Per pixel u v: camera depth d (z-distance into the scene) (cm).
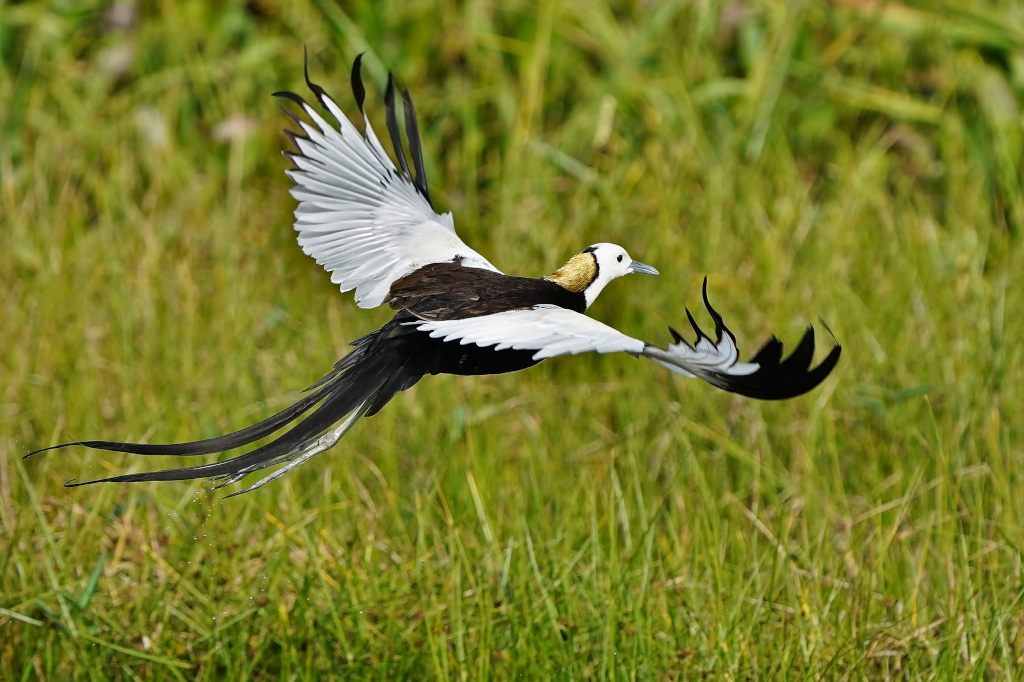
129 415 1123
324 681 879
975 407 1117
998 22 1504
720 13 1511
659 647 888
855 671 874
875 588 962
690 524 1020
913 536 1024
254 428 741
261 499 1021
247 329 1214
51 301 1238
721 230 1318
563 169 1427
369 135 846
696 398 1150
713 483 1086
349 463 1064
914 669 887
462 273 811
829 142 1485
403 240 823
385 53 1489
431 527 1005
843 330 1204
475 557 959
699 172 1393
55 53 1529
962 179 1422
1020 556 949
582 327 686
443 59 1496
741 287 1261
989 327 1201
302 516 1002
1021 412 1123
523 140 1398
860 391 1145
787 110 1480
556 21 1491
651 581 946
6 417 1116
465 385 1159
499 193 1393
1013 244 1340
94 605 926
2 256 1309
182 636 912
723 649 882
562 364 1191
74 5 1549
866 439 1117
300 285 1288
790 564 956
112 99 1509
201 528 989
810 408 1132
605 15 1518
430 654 884
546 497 1062
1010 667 886
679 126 1445
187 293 1244
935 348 1185
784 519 1008
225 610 923
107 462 1066
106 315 1243
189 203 1374
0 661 898
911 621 931
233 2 1523
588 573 923
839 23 1524
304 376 1170
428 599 924
